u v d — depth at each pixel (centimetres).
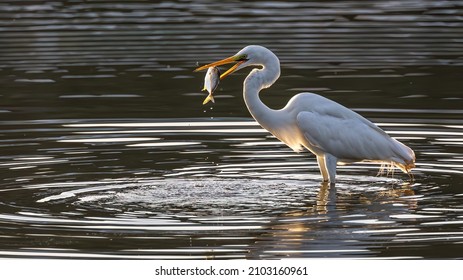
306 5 2739
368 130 1277
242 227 1061
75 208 1132
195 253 974
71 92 1819
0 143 1462
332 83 1866
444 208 1141
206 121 1612
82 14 2617
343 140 1259
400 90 1806
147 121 1608
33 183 1248
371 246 997
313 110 1277
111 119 1622
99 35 2334
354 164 1398
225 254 973
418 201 1176
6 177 1276
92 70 1998
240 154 1419
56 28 2416
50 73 1977
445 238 1020
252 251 983
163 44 2217
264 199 1185
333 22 2473
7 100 1755
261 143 1485
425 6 2703
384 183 1276
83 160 1371
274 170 1341
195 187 1237
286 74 1945
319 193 1222
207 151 1432
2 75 1955
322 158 1296
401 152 1271
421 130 1533
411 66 2005
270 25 2428
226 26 2420
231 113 1667
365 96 1761
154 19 2536
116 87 1859
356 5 2736
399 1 2795
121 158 1386
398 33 2328
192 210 1127
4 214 1104
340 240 1017
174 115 1650
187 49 2158
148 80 1912
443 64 2017
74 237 1021
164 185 1245
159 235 1030
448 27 2395
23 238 1017
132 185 1245
